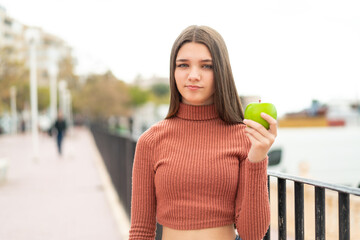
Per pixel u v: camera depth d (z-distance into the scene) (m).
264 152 1.35
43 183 8.68
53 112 28.69
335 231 1.98
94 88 68.56
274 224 2.98
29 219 5.59
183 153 1.55
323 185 1.33
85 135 37.28
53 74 28.03
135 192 1.66
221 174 1.49
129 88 90.44
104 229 5.07
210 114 1.60
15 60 23.23
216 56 1.55
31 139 29.55
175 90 1.65
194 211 1.48
